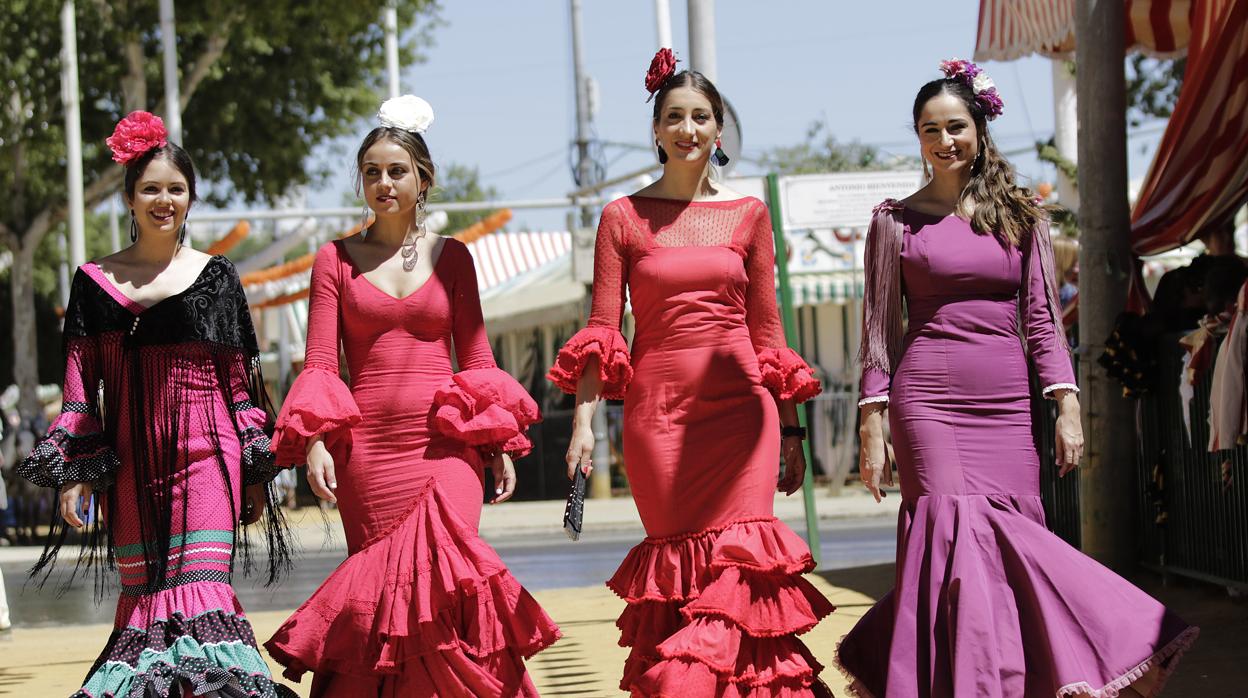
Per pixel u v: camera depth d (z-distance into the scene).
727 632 5.31
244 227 24.39
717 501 5.51
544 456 27.81
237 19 24.67
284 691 5.61
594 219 24.27
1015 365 5.45
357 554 5.59
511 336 30.53
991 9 12.63
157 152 5.68
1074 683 4.95
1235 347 7.64
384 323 5.71
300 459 5.59
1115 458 9.37
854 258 24.83
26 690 7.88
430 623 5.38
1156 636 5.03
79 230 24.78
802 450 5.85
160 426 5.52
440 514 5.56
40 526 24.97
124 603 5.54
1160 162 11.11
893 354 5.55
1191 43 10.84
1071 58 12.95
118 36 24.75
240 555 5.86
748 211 5.76
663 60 5.75
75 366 5.60
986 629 5.05
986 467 5.34
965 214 5.50
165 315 5.56
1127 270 9.45
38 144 25.91
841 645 5.48
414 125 5.84
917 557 5.29
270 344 33.66
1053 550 5.18
